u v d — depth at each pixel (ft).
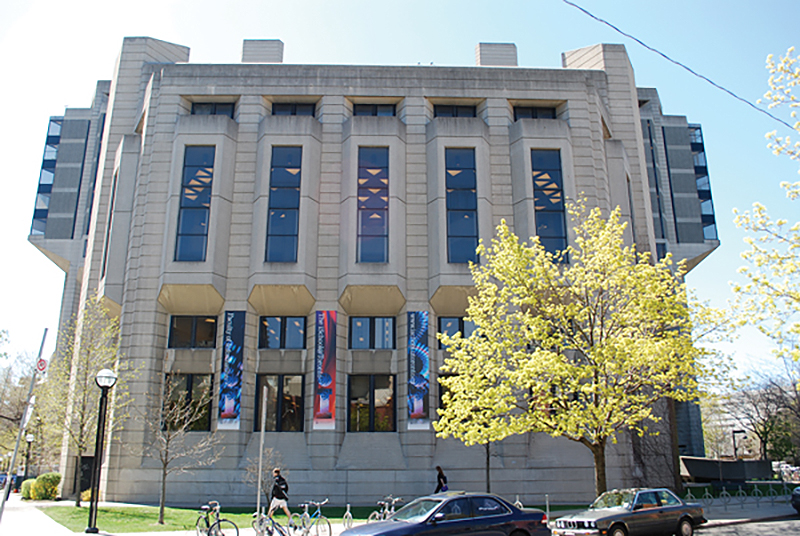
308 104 114.83
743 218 52.70
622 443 99.19
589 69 123.75
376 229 104.58
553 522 62.64
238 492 92.07
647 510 55.16
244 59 131.03
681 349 61.67
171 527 65.82
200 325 102.22
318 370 97.66
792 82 52.01
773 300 50.67
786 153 52.60
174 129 108.78
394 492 93.66
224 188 104.53
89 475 110.63
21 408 177.68
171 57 135.23
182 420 96.94
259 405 99.71
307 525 57.72
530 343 69.36
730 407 175.42
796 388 133.69
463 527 44.14
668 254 69.92
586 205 108.37
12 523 67.77
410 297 102.63
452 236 104.42
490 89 114.42
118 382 94.17
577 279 68.69
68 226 170.30
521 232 106.32
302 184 104.94
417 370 98.48
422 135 111.34
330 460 94.38
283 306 101.91
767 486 122.11
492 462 95.96
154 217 104.32
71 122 180.45
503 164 110.63
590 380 71.10
